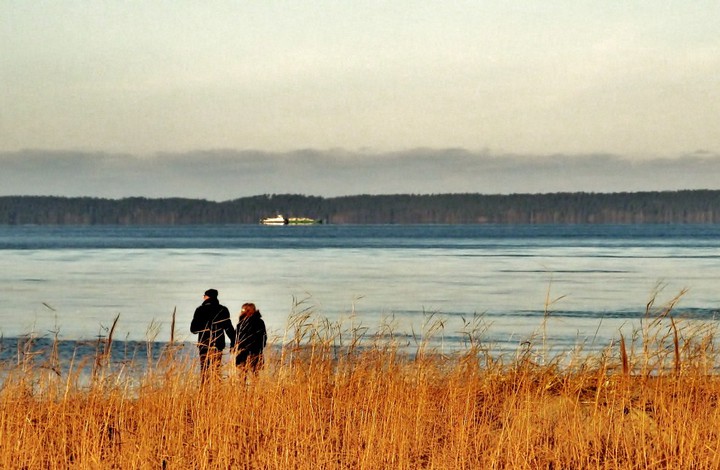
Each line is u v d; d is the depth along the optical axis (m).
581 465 28.84
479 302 119.44
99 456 28.70
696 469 28.81
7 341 69.38
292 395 32.00
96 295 129.50
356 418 31.94
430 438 31.08
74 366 45.94
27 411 30.66
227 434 30.12
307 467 29.06
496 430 31.66
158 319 96.06
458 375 33.75
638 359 33.91
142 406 31.42
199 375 33.38
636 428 30.88
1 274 179.88
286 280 163.25
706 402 31.23
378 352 34.94
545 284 153.50
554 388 34.75
